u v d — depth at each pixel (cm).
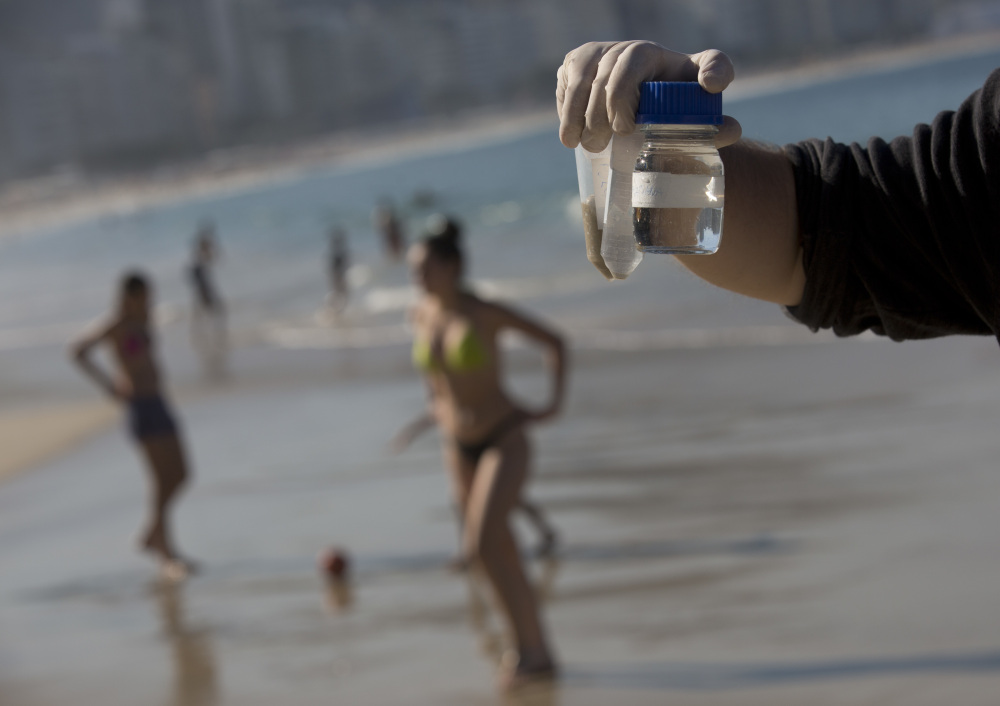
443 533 656
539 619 423
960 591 450
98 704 455
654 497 668
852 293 126
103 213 11812
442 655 467
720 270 131
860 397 863
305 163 18800
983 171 112
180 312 2439
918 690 367
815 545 538
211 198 10775
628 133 107
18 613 603
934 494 587
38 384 1645
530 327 432
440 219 436
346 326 1967
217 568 645
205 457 983
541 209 3722
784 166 129
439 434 938
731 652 425
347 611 543
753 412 870
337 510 734
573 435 879
